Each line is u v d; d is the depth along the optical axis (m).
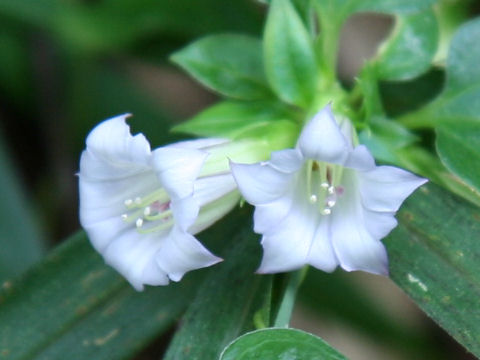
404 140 0.17
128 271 0.16
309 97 0.17
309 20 0.17
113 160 0.16
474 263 0.16
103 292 0.17
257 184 0.15
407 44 0.17
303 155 0.15
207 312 0.17
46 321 0.17
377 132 0.17
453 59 0.17
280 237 0.16
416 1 0.17
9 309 0.17
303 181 0.16
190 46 0.18
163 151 0.15
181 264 0.15
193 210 0.15
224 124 0.17
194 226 0.16
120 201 0.16
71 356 0.17
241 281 0.17
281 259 0.16
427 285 0.16
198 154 0.15
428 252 0.16
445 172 0.17
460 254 0.16
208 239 0.17
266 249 0.16
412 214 0.17
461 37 0.17
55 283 0.17
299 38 0.17
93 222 0.16
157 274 0.16
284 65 0.17
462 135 0.17
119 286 0.17
